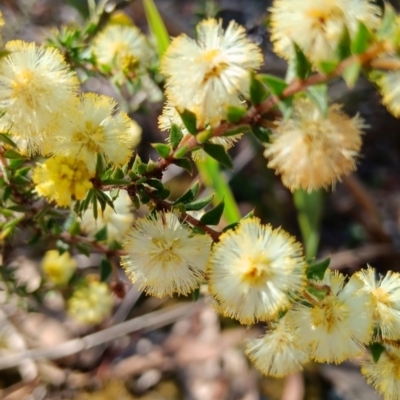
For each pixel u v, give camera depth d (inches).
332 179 3.1
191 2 10.2
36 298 5.8
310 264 3.5
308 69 2.9
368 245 8.6
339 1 3.0
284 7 3.0
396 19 2.8
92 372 7.1
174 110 3.4
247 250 3.2
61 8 8.7
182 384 7.1
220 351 7.3
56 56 3.3
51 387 6.8
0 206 4.2
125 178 3.4
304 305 3.4
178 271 3.4
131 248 3.4
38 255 7.0
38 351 6.7
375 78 2.8
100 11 5.5
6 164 3.7
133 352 7.4
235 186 8.8
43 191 3.2
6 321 7.1
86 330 7.4
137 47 5.0
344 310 3.4
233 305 3.2
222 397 7.0
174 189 8.5
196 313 7.8
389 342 3.7
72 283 6.1
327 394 6.9
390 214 9.2
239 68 3.0
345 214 9.1
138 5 7.8
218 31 3.2
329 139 3.0
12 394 6.7
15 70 3.2
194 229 3.4
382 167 9.8
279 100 2.9
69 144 3.2
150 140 9.0
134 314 7.6
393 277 3.7
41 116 3.2
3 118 3.3
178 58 3.1
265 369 3.7
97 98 3.3
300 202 7.4
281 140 3.0
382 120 9.3
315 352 3.4
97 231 4.7
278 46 3.1
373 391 6.9
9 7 7.7
